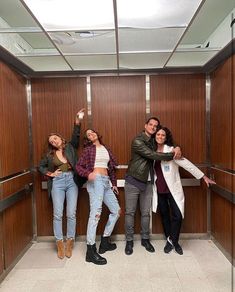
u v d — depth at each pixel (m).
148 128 3.01
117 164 3.27
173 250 3.09
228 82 2.73
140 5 1.86
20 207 3.05
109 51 2.71
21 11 2.56
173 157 2.90
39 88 3.41
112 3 1.84
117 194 3.27
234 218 2.66
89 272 2.66
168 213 3.14
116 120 3.42
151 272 2.62
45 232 3.48
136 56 2.86
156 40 2.44
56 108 3.42
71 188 3.13
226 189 2.80
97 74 3.40
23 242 3.11
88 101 3.42
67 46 2.55
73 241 3.18
